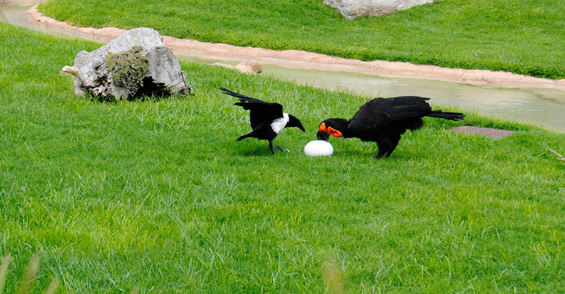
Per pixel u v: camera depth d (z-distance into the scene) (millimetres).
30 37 18781
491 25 28500
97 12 30484
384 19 29969
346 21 29938
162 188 7156
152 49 12008
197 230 5844
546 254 5426
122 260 5164
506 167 8891
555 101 17109
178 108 11570
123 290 4605
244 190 7223
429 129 11688
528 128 12430
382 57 23312
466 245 5625
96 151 8750
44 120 10117
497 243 5703
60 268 4758
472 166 8883
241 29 28047
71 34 27703
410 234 5965
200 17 29547
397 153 9609
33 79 13156
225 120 11258
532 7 29953
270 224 6129
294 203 6863
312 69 22078
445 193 7371
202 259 5188
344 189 7465
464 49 24156
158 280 4840
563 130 13383
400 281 4938
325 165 8461
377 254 5418
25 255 5043
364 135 8859
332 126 9070
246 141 9898
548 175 8531
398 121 8648
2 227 5617
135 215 6164
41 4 34656
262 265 5195
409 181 7934
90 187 6938
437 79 20609
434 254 5414
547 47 24500
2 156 8125
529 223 6316
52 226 5695
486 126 12750
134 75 11719
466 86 19375
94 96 11695
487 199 7129
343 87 18250
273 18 29875
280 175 7910
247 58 24062
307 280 4879
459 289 4777
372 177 8000
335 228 6062
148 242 5465
